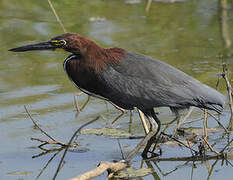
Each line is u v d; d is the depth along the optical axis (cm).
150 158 1070
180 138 1168
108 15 2003
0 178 975
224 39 1794
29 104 1325
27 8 2064
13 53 1675
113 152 1091
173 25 1922
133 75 1062
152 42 1766
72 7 2078
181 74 1075
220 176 989
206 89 1066
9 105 1316
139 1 2159
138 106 1075
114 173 992
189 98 1052
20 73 1522
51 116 1267
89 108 1330
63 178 977
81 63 1077
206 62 1609
